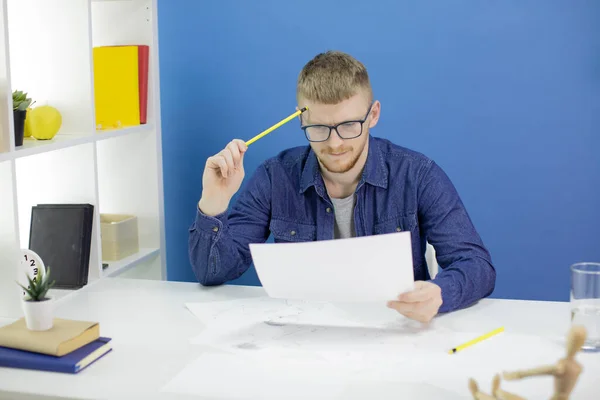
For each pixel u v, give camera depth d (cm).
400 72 219
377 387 112
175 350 129
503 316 145
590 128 213
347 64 156
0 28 151
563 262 222
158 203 223
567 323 141
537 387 112
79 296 163
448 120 220
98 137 191
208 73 229
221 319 145
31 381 116
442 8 213
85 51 187
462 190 224
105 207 227
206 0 225
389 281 127
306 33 221
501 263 226
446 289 145
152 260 227
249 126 230
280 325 141
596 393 109
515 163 219
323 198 176
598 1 205
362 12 217
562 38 209
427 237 174
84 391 112
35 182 195
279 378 116
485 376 116
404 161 176
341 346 129
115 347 131
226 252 165
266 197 182
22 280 160
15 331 126
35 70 190
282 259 127
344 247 123
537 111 215
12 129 156
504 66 214
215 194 163
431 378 115
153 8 214
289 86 225
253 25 224
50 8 187
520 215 222
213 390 112
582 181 216
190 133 234
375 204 176
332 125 155
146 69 215
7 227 158
